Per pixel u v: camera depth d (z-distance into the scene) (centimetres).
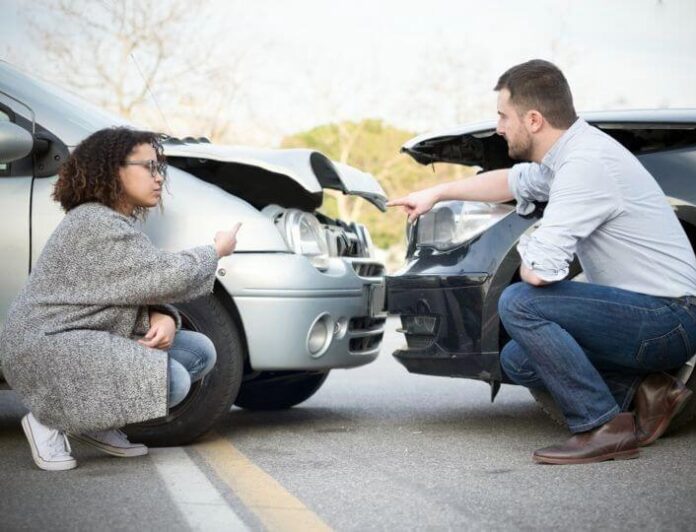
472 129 430
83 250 368
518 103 383
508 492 329
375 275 494
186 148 449
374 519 300
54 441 377
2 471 375
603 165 372
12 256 427
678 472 352
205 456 405
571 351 370
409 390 624
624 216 376
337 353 446
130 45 1780
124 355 366
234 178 465
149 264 367
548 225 370
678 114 408
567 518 295
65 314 369
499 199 420
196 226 427
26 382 369
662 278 379
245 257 428
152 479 360
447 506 312
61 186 380
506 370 407
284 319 428
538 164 405
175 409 424
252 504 321
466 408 539
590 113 420
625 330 375
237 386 428
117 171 376
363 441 436
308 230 446
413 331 435
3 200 429
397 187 2356
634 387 395
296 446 427
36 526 296
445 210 431
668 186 405
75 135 435
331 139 2336
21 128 414
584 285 376
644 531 280
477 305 416
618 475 349
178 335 403
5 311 427
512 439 435
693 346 383
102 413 365
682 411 415
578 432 374
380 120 2334
